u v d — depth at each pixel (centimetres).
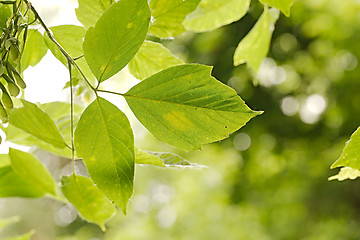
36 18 60
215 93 57
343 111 427
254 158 423
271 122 397
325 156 442
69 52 66
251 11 311
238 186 473
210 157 496
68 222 606
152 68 69
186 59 362
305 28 399
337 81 430
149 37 82
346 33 404
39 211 616
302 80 424
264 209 482
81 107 72
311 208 487
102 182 59
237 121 57
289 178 467
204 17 79
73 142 62
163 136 59
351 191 474
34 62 66
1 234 591
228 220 499
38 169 73
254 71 81
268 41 79
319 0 401
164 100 58
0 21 61
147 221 543
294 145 422
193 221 524
